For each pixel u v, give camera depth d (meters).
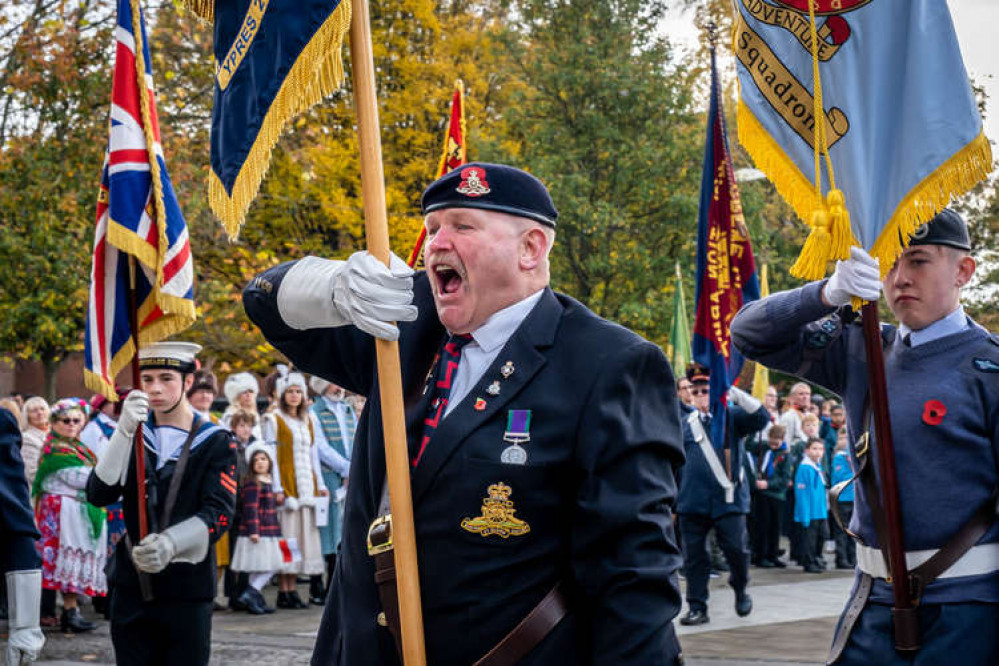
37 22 16.31
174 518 4.78
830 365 3.95
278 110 2.70
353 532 2.70
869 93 3.74
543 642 2.45
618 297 20.80
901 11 3.74
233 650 7.72
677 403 2.62
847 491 13.55
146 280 5.08
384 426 2.54
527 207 2.62
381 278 2.52
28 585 4.50
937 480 3.58
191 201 16.98
